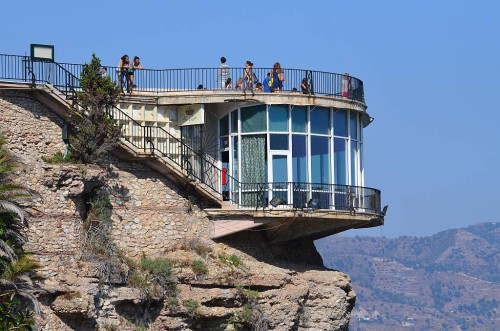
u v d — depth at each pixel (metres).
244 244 67.94
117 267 62.53
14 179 60.62
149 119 68.19
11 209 57.47
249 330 65.81
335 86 70.62
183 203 66.38
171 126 68.75
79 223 62.41
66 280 60.78
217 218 67.06
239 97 68.50
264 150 68.62
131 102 67.81
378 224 71.50
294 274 68.31
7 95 62.41
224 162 69.50
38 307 57.97
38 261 60.59
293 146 68.94
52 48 63.75
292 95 68.94
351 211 69.06
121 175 64.88
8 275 57.47
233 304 65.38
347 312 70.38
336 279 69.81
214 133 69.62
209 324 64.94
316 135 69.62
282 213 67.12
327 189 69.44
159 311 63.72
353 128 71.62
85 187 62.69
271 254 69.25
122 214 64.62
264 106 68.69
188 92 68.75
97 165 63.59
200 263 64.88
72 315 60.34
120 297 62.12
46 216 61.22
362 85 72.25
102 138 63.75
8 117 62.25
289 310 66.81
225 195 69.00
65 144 63.41
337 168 70.38
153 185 65.69
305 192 68.62
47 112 63.19
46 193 61.47
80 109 64.06
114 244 64.06
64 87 64.06
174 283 64.12
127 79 68.25
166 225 65.75
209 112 69.44
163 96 68.44
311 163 69.38
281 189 68.31
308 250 72.12
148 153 65.00
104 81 64.06
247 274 65.88
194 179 66.25
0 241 57.22
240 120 69.00
